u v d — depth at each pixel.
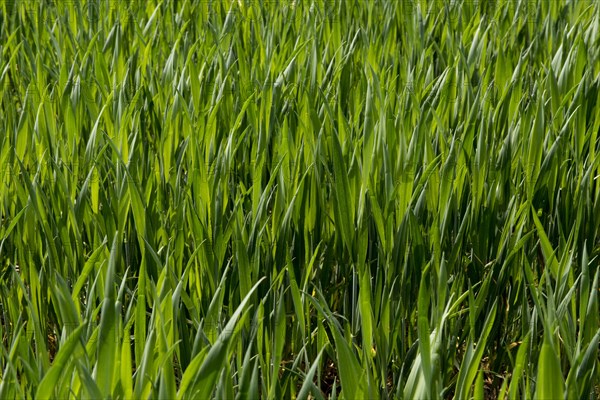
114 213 1.42
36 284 1.32
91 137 1.55
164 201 1.54
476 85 1.95
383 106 1.52
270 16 2.34
